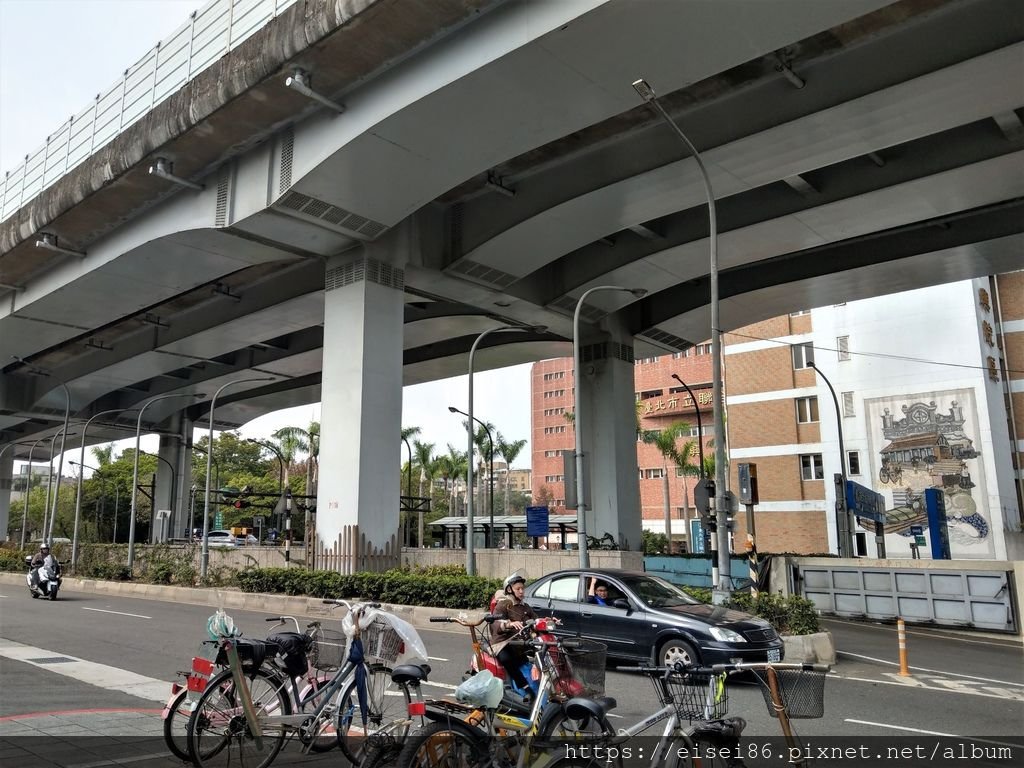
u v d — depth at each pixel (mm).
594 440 31812
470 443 22125
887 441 42812
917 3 15109
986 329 43375
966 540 39875
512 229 23078
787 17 14141
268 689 6074
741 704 9117
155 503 54469
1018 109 18000
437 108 16969
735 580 22172
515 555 24453
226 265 25453
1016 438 45688
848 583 22875
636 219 22688
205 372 44656
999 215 23672
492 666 6824
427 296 27391
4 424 49875
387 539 22000
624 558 21891
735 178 20156
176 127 20016
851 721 8430
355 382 22344
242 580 22172
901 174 20297
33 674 9922
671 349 35594
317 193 20016
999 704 9734
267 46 17484
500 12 15398
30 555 37719
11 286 30594
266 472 94750
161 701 8461
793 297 29547
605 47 14992
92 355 41031
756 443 46938
